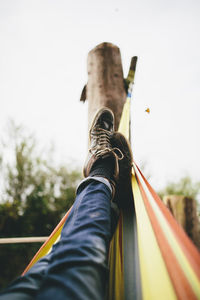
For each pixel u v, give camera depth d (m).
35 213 6.76
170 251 0.46
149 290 0.47
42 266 0.65
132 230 0.89
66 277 0.49
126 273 0.73
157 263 0.51
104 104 1.66
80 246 0.58
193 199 3.67
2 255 5.76
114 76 1.81
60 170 8.12
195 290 0.36
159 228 0.54
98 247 0.59
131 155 1.08
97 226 0.66
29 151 6.89
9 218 6.18
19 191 6.75
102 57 1.88
